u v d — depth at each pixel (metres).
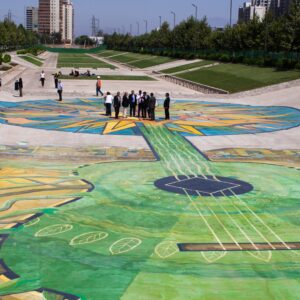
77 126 26.52
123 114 30.92
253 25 75.19
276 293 8.99
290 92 41.53
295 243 11.36
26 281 9.28
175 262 10.20
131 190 15.30
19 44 146.00
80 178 16.58
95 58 131.88
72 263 10.08
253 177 17.09
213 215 13.17
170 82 62.06
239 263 10.22
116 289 9.01
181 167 18.31
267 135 25.11
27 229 11.95
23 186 15.50
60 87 37.19
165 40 114.50
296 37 57.94
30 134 24.03
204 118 30.39
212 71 65.31
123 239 11.41
